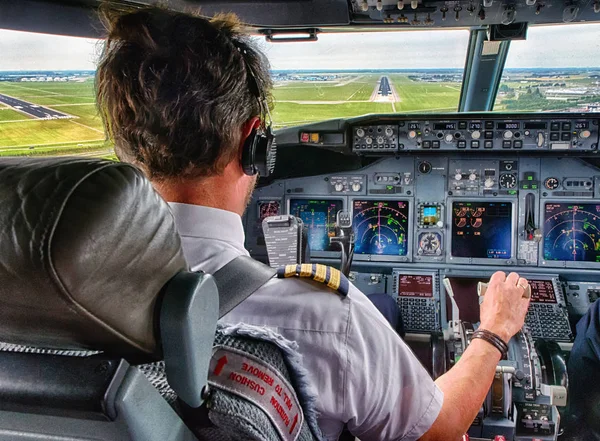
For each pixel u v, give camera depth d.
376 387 0.96
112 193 0.53
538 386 2.75
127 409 0.57
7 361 0.59
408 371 0.99
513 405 2.71
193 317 0.61
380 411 0.98
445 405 1.10
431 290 3.80
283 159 3.95
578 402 2.99
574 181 3.74
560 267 3.77
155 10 0.94
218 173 0.96
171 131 0.88
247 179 1.05
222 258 0.97
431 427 1.03
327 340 0.93
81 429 0.62
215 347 0.77
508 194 3.82
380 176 3.95
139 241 0.56
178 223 0.97
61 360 0.58
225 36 0.93
